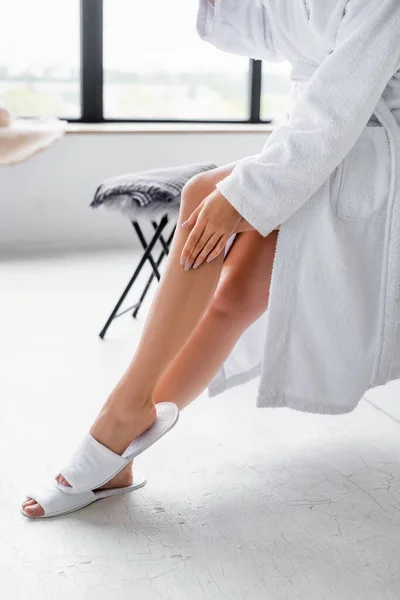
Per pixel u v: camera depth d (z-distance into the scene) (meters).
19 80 4.66
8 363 2.61
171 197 2.73
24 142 4.02
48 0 4.58
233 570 1.46
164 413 1.68
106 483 1.72
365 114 1.54
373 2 1.53
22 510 1.65
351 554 1.52
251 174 1.57
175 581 1.42
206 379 1.78
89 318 3.14
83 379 2.48
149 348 1.61
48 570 1.45
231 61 4.97
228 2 1.87
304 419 2.18
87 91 4.72
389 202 1.59
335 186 1.60
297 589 1.41
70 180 4.46
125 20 4.71
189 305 1.60
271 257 1.72
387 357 1.66
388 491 1.78
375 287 1.64
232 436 2.06
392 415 2.21
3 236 4.43
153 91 4.88
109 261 4.15
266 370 1.66
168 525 1.62
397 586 1.42
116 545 1.54
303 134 1.55
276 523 1.63
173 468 1.87
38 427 2.10
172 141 4.59
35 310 3.23
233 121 5.00
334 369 1.67
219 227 1.57
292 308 1.63
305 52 1.72
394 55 1.52
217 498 1.74
